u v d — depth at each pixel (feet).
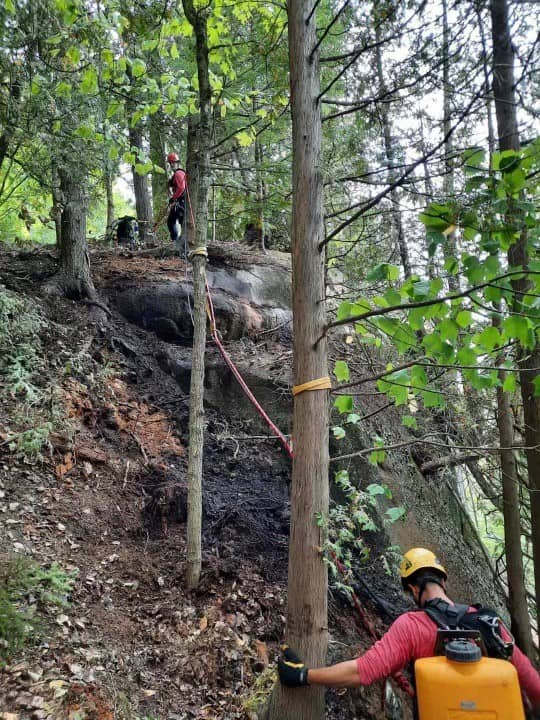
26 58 16.90
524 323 8.84
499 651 7.75
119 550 14.87
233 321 25.57
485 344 9.91
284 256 35.09
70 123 18.07
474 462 25.79
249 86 21.04
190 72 24.90
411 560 9.23
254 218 18.79
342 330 26.14
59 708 9.59
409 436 24.17
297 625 9.25
